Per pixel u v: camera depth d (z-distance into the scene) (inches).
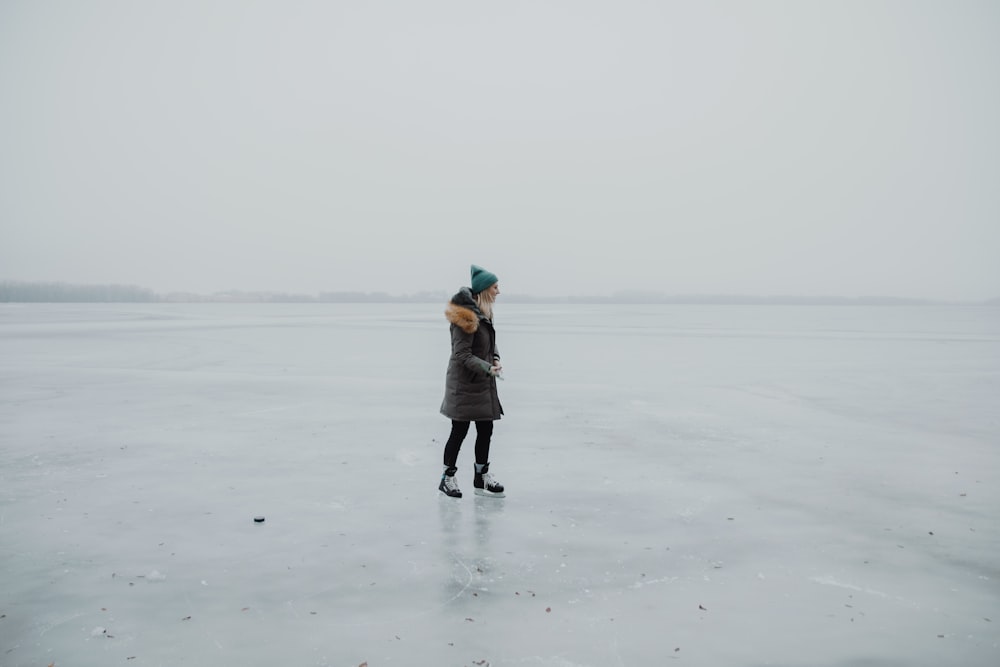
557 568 160.6
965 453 288.0
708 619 134.3
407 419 368.2
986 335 1332.4
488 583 151.7
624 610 138.3
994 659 119.2
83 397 448.5
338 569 159.8
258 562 164.2
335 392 475.8
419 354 820.0
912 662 118.3
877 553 171.2
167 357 779.4
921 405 425.4
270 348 918.4
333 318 2225.6
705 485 235.8
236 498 219.0
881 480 243.1
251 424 351.9
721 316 2955.2
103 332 1314.0
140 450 290.0
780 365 701.9
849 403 433.1
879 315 3344.0
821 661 118.3
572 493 225.8
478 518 199.2
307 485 235.1
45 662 117.1
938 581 153.8
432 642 124.6
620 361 750.5
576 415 382.9
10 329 1428.4
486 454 222.7
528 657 119.2
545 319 2367.1
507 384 528.1
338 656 119.4
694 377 585.6
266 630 129.3
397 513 203.9
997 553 171.3
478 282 221.6
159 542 178.1
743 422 361.4
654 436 323.3
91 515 200.7
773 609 138.9
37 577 154.6
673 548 174.4
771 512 205.3
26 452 285.3
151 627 130.4
